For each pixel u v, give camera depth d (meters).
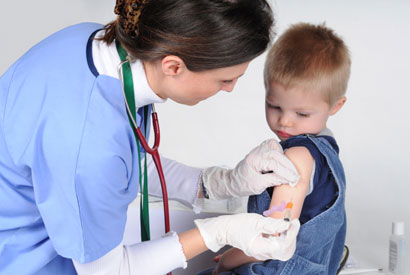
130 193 1.20
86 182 1.08
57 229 1.13
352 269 1.99
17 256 1.20
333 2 3.91
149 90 1.18
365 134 3.14
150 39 1.06
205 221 1.31
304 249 1.37
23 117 1.12
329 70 1.35
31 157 1.11
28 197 1.19
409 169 2.98
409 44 3.61
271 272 1.38
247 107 3.45
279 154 1.34
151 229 1.81
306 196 1.40
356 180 2.90
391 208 2.76
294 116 1.41
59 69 1.13
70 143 1.08
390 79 3.42
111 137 1.10
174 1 1.03
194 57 1.05
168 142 3.21
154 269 1.24
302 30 1.43
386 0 3.95
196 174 1.60
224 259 1.50
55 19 3.60
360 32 3.66
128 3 1.07
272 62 1.40
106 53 1.16
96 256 1.14
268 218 1.25
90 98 1.11
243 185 1.40
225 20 1.03
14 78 1.17
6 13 3.54
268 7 1.11
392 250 1.94
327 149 1.41
